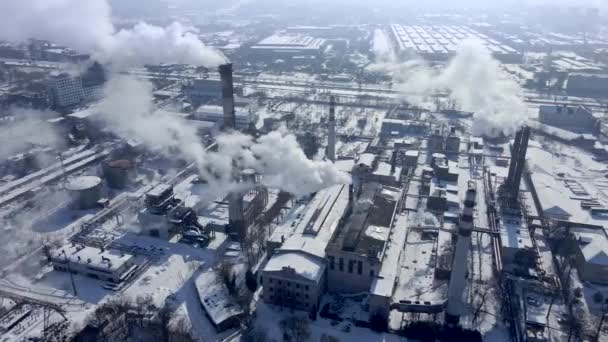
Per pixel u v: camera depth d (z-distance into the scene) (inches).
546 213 7170.3
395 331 5032.0
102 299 5487.2
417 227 6904.5
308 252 5659.5
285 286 5369.1
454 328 4995.1
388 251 5900.6
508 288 5649.6
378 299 5039.4
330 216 6658.5
